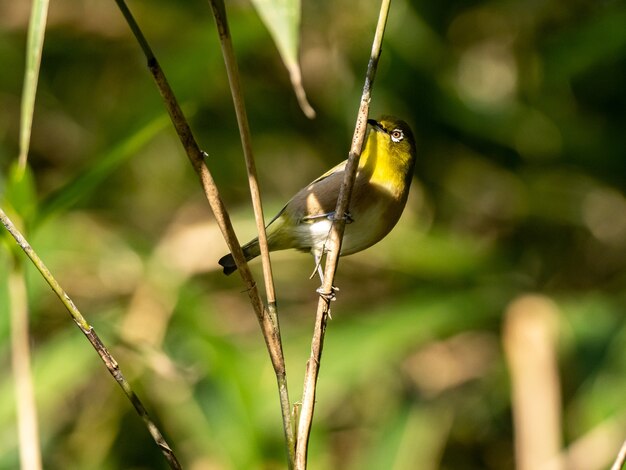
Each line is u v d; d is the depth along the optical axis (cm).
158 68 398
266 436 939
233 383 943
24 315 628
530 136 1183
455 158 1213
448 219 1223
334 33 1240
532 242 1187
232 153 1334
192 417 955
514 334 941
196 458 1080
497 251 1125
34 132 1412
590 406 912
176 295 1026
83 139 1408
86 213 1275
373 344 940
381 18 444
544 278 1153
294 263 1211
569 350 984
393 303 1059
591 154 1157
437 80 1168
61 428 1170
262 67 1302
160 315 1011
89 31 1377
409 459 994
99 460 1139
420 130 1199
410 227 1112
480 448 1159
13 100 1416
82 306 1137
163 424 1130
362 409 1160
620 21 1070
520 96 1215
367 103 451
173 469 439
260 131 1315
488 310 1038
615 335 960
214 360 948
